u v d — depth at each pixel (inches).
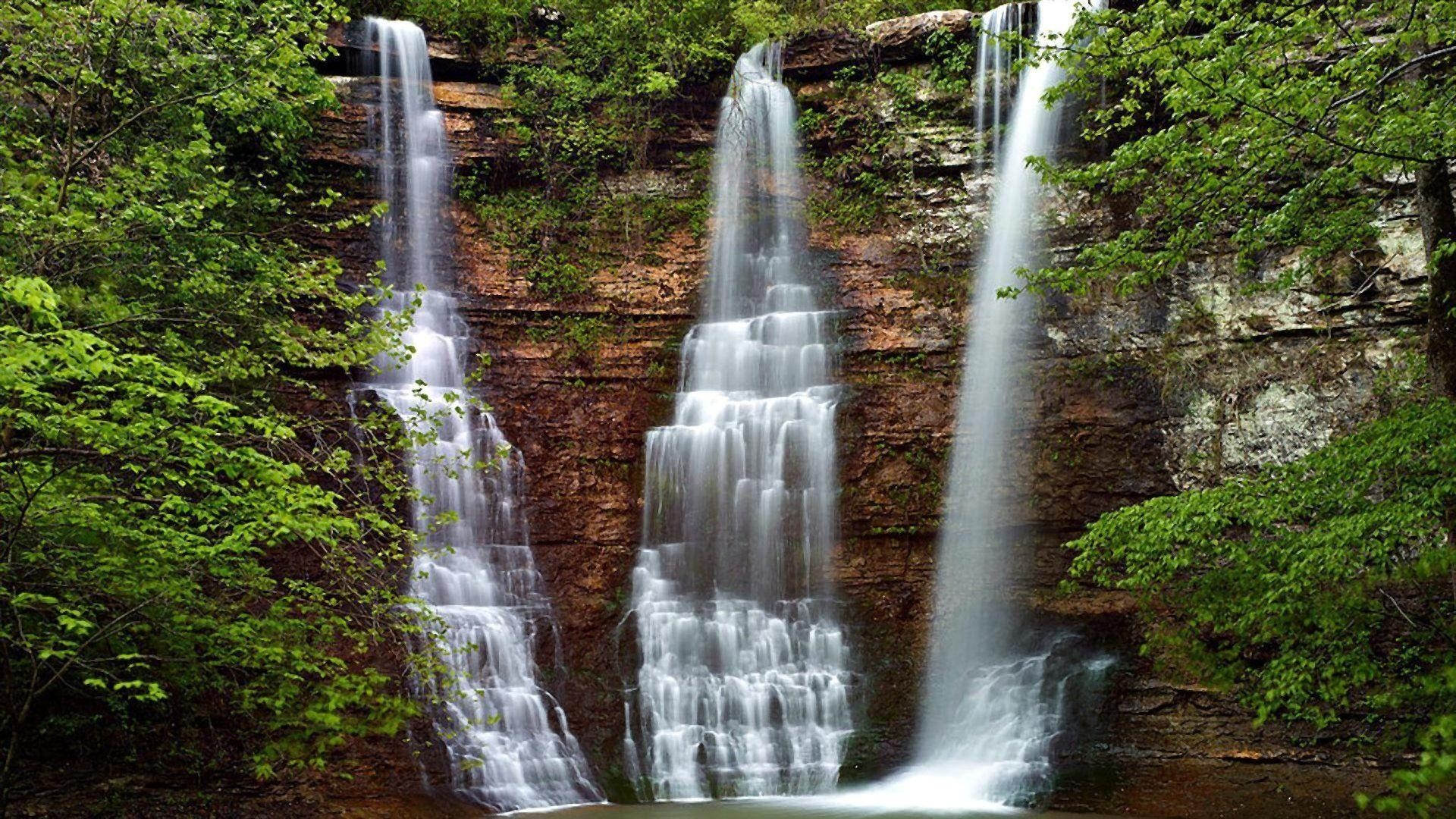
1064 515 738.8
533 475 774.5
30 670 473.7
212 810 520.4
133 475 450.3
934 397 785.6
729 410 797.2
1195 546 481.7
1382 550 412.5
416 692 636.1
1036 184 807.1
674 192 880.3
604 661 717.9
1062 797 604.4
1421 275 666.8
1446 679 310.5
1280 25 457.1
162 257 493.4
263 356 526.3
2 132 451.5
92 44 488.4
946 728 698.8
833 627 741.9
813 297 840.9
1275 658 473.4
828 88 886.4
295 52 520.1
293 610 501.4
